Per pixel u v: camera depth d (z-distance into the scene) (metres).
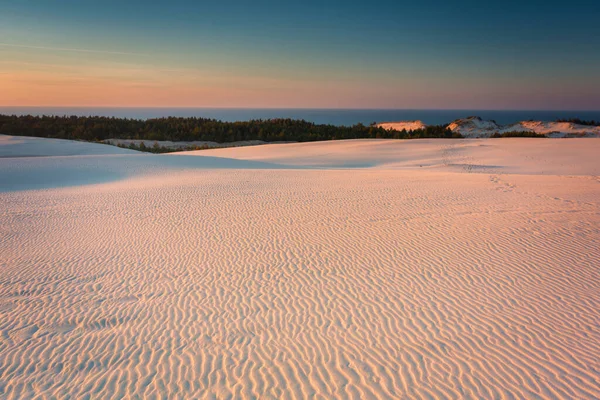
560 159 34.22
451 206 14.03
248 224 13.12
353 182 20.72
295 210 14.66
